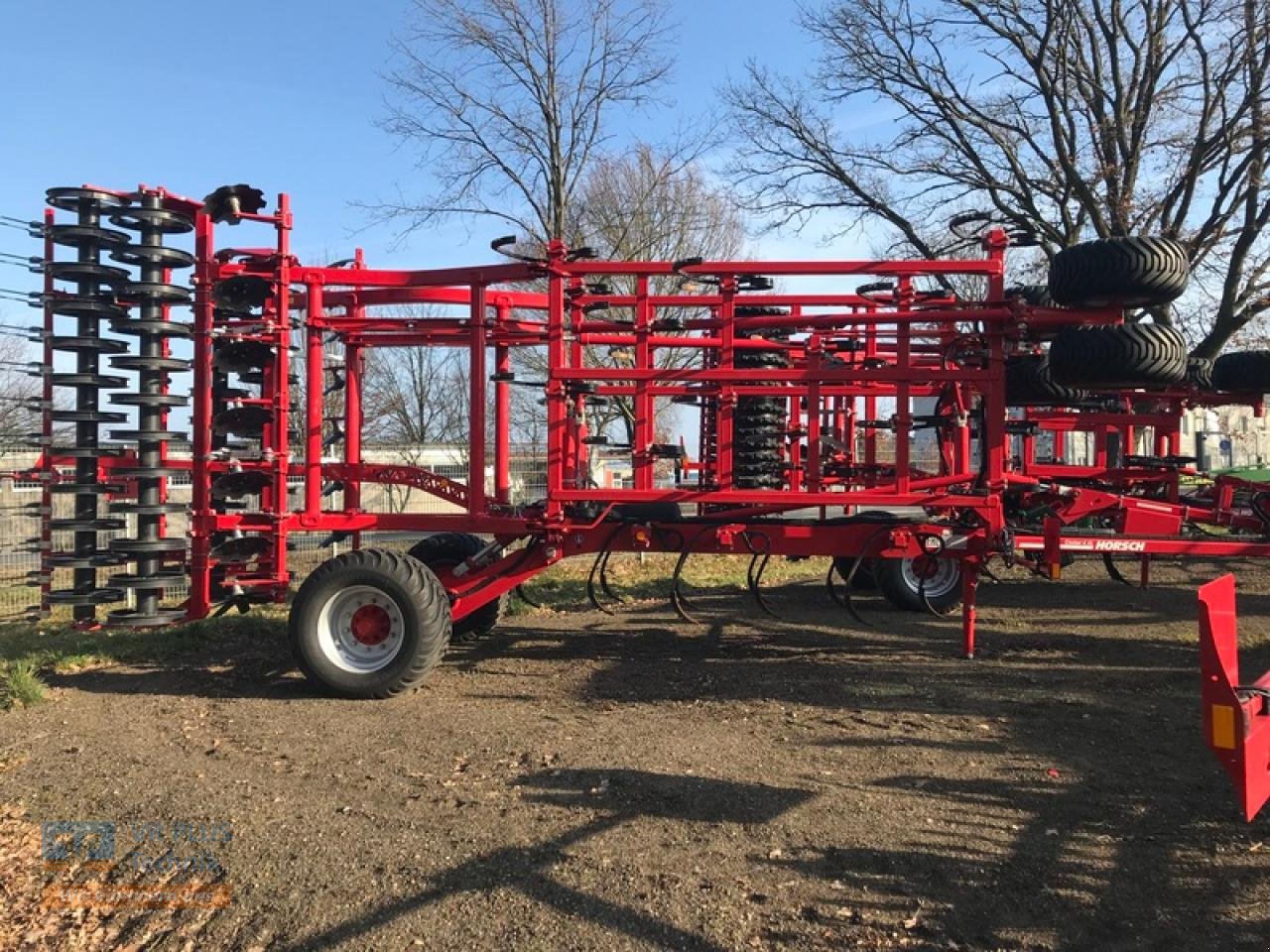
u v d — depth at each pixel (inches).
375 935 130.0
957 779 185.9
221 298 265.4
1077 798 176.1
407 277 272.8
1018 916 133.6
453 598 277.4
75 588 269.4
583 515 281.9
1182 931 129.6
